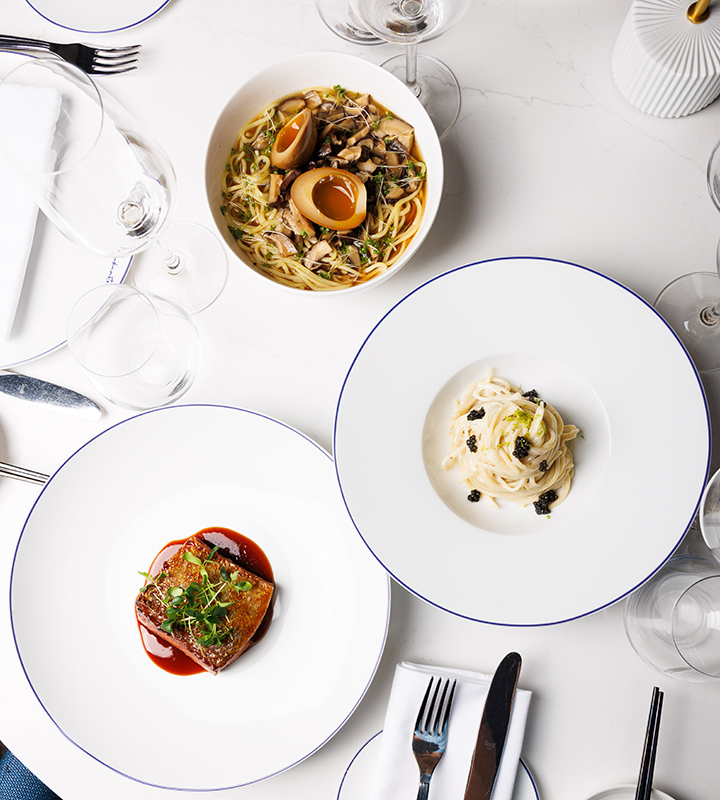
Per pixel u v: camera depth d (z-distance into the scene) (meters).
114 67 1.56
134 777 1.35
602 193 1.47
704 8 1.31
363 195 1.39
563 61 1.51
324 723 1.34
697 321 1.43
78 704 1.39
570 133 1.49
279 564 1.41
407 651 1.40
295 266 1.45
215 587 1.35
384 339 1.35
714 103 1.46
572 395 1.38
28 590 1.42
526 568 1.30
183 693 1.39
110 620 1.43
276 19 1.56
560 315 1.33
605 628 1.37
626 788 1.30
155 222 1.29
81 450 1.41
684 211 1.46
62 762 1.44
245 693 1.37
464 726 1.32
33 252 1.52
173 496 1.45
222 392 1.50
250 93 1.42
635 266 1.46
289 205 1.43
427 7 1.26
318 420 1.48
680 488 1.28
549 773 1.35
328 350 1.50
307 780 1.39
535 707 1.36
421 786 1.29
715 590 1.35
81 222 1.26
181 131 1.56
